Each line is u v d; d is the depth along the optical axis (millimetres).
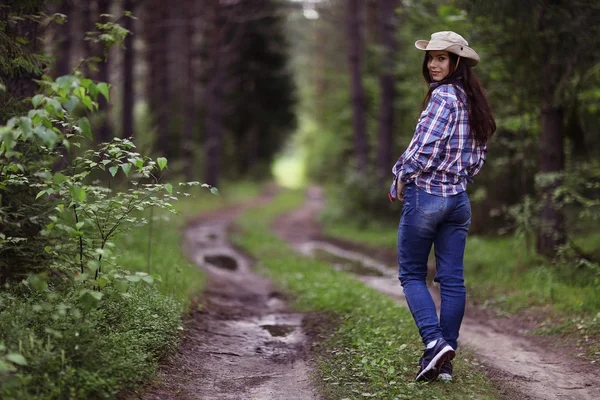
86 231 4172
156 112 24938
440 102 3602
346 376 3939
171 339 4336
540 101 8758
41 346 3119
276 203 29359
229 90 35219
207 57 30562
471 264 9758
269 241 15219
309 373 4176
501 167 13273
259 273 10500
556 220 8594
